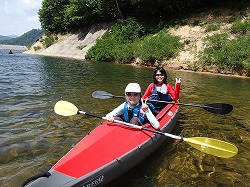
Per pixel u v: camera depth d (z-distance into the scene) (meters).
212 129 6.46
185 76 15.55
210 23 20.95
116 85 11.78
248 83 13.38
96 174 3.62
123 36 26.70
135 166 4.46
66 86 11.27
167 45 20.83
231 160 4.88
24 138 5.53
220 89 11.49
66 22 40.00
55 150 5.04
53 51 38.03
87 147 3.99
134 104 4.87
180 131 6.27
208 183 4.14
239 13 20.23
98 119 6.79
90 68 18.91
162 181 4.16
